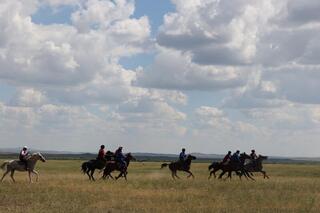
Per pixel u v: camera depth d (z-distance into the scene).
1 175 48.28
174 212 20.70
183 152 43.16
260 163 44.31
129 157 40.28
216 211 21.03
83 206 22.30
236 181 39.00
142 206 22.53
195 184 34.34
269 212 21.17
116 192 28.30
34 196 25.72
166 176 50.00
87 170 41.66
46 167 76.19
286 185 34.25
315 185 34.62
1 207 21.97
